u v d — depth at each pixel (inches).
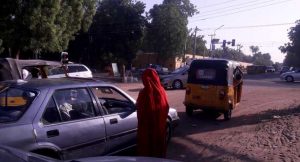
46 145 207.2
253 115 528.7
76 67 915.4
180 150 325.7
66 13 1223.5
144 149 249.9
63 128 218.7
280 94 887.1
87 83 248.2
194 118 502.3
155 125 250.8
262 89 1065.5
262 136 373.7
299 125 421.7
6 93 222.7
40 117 209.3
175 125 330.0
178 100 711.1
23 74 416.2
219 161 290.5
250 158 294.8
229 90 485.1
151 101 249.8
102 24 2151.8
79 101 237.1
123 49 2181.3
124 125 261.3
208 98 489.7
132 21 2172.7
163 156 256.2
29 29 1113.4
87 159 143.3
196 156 306.7
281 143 342.3
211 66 490.0
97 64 2219.5
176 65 2475.4
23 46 1149.1
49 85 226.7
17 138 195.6
